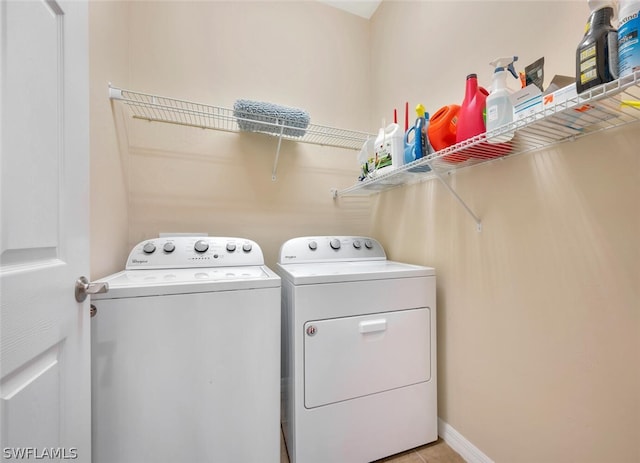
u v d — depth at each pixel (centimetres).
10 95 53
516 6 106
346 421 117
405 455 128
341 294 117
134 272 125
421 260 156
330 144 204
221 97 172
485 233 118
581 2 86
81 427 76
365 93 217
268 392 106
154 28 158
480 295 120
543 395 97
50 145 65
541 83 89
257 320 105
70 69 72
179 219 163
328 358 114
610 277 80
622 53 59
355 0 202
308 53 199
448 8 141
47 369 63
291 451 117
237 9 179
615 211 79
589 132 84
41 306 60
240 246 150
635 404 75
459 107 113
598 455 82
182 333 95
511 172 108
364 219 214
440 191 143
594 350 83
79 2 77
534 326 100
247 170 180
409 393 128
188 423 95
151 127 158
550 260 95
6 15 52
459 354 130
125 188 144
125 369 89
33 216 59
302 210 195
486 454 117
